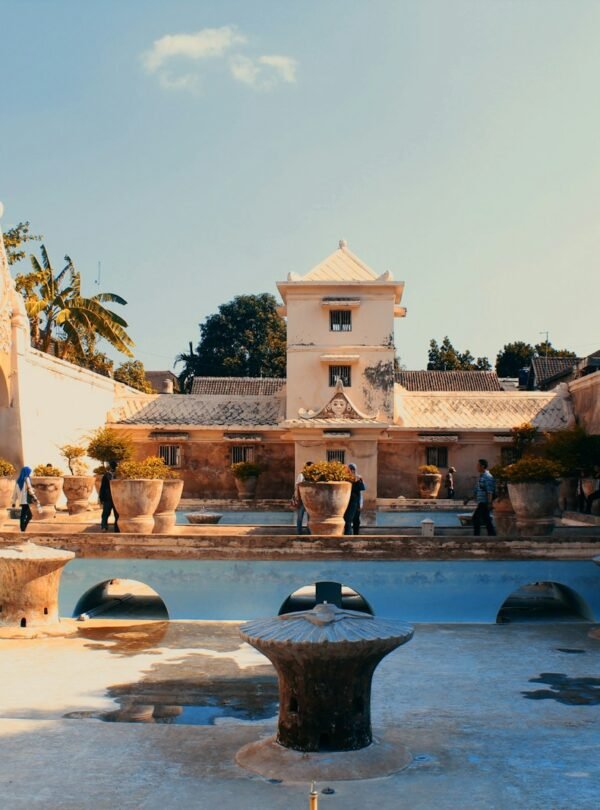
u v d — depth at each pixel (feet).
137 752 23.31
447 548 47.32
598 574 47.65
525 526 51.06
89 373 92.38
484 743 24.64
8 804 19.40
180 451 98.22
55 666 35.24
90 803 19.48
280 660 22.26
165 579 47.98
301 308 99.86
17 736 24.76
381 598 47.19
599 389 88.69
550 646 40.22
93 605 52.31
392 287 99.19
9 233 108.27
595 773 21.83
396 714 28.14
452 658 37.42
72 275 113.19
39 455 77.25
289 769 21.35
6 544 49.01
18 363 72.74
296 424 89.76
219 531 55.83
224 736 24.86
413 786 20.67
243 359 188.24
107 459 79.92
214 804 19.40
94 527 57.88
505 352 202.28
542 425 96.17
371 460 90.74
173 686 32.14
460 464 96.99
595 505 74.84
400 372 150.51
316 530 50.08
